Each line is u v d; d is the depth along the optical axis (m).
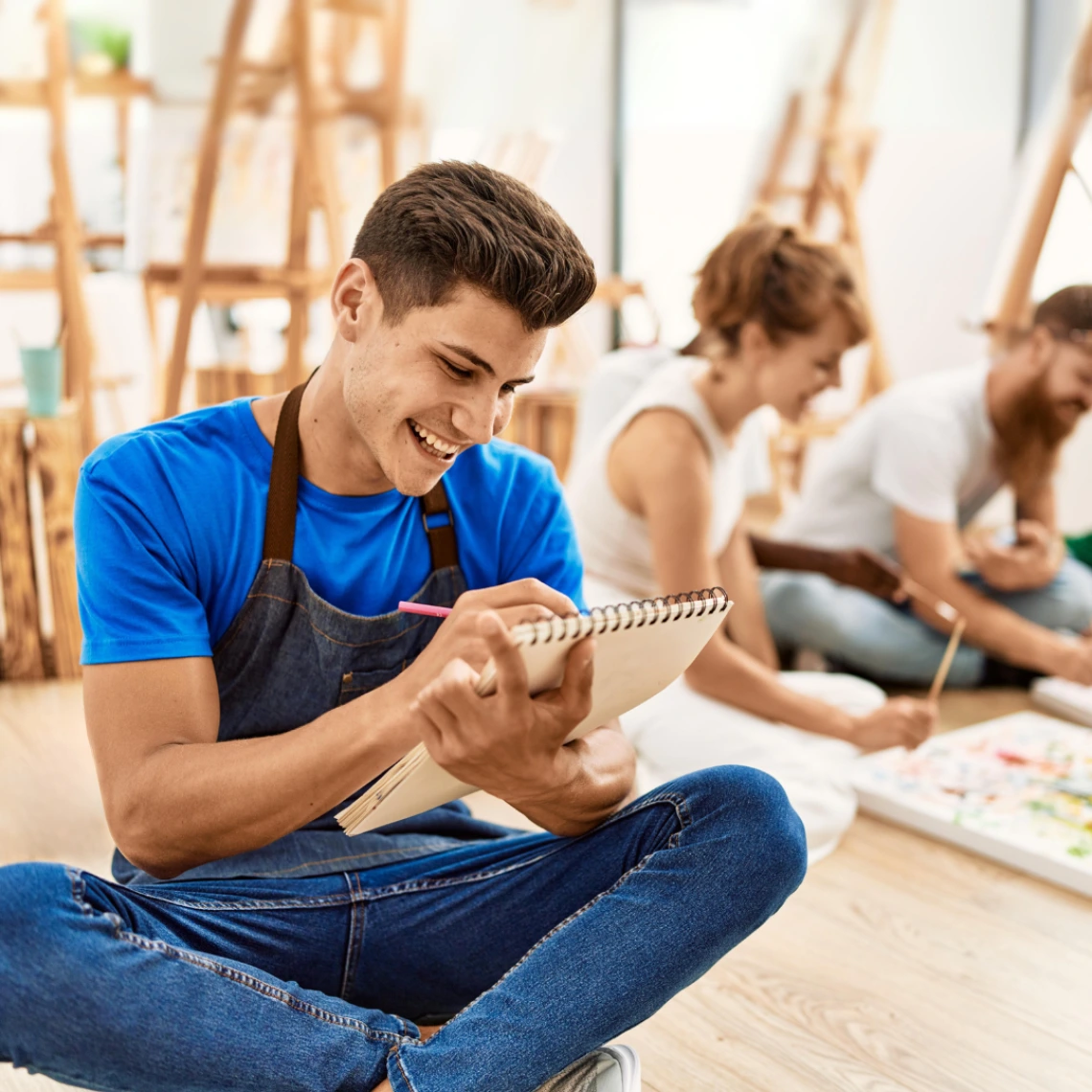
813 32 3.49
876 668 2.27
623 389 2.26
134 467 0.97
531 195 0.91
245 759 0.89
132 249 2.90
